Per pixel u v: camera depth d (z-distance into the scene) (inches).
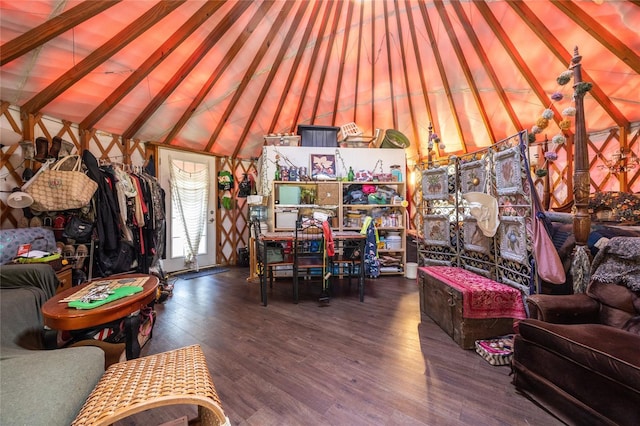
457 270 104.3
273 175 159.3
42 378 39.0
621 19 94.9
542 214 76.5
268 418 53.3
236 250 205.3
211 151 187.9
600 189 147.1
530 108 146.6
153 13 93.4
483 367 70.2
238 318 102.3
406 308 112.1
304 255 128.3
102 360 47.6
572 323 62.1
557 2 98.6
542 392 55.4
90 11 83.9
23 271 71.0
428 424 51.6
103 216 102.3
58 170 95.3
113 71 108.7
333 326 95.2
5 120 100.3
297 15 122.3
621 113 131.0
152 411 56.7
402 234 167.2
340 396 59.6
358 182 157.8
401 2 123.2
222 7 105.3
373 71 161.3
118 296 58.0
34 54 89.5
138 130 145.6
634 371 41.3
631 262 61.7
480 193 96.4
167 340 85.3
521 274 84.0
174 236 171.5
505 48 122.5
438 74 152.1
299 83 162.2
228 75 137.9
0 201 99.3
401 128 196.2
